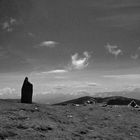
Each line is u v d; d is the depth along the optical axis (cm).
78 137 2353
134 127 3172
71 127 2653
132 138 2688
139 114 4153
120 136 2673
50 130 2384
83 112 3638
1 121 2333
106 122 3222
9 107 3031
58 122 2758
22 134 2098
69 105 4194
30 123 2455
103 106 4650
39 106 3472
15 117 2575
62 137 2241
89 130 2683
